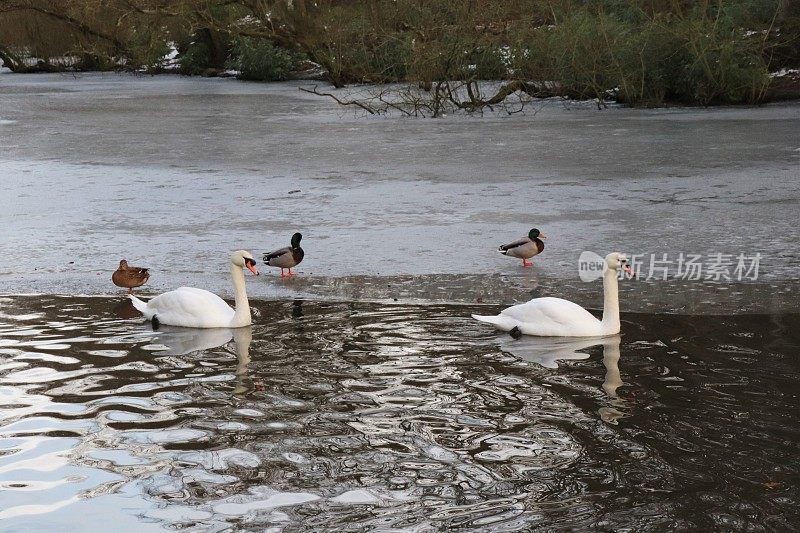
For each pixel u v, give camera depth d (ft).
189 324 31.19
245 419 22.70
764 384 24.53
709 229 45.06
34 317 32.78
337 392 24.48
